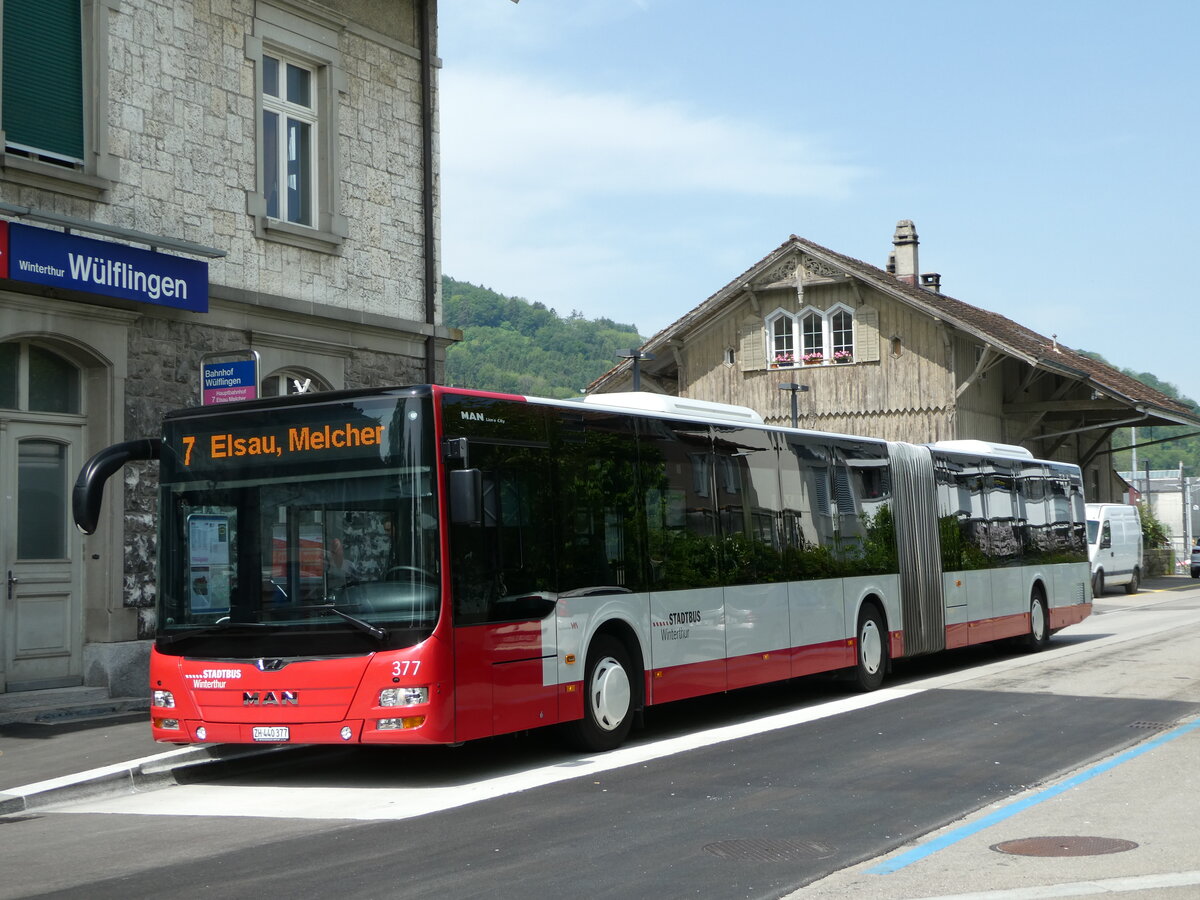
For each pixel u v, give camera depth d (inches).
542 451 441.7
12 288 537.0
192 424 426.3
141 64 601.0
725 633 528.4
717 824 323.3
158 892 267.9
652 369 1685.5
